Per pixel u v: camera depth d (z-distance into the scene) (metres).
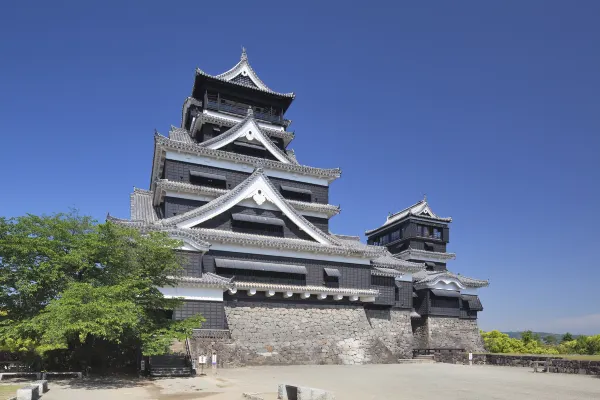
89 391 20.72
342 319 42.56
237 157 46.31
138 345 26.44
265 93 55.06
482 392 22.12
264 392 20.45
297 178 50.09
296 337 39.25
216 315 35.00
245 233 41.53
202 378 26.27
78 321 20.52
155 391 21.16
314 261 42.38
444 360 48.81
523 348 63.03
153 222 38.56
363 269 44.59
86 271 24.94
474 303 61.69
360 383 25.08
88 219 27.55
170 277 32.94
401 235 75.75
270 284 39.31
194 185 43.22
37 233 24.92
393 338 49.84
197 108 53.97
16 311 23.64
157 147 44.22
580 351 58.12
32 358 27.23
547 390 23.33
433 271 68.69
